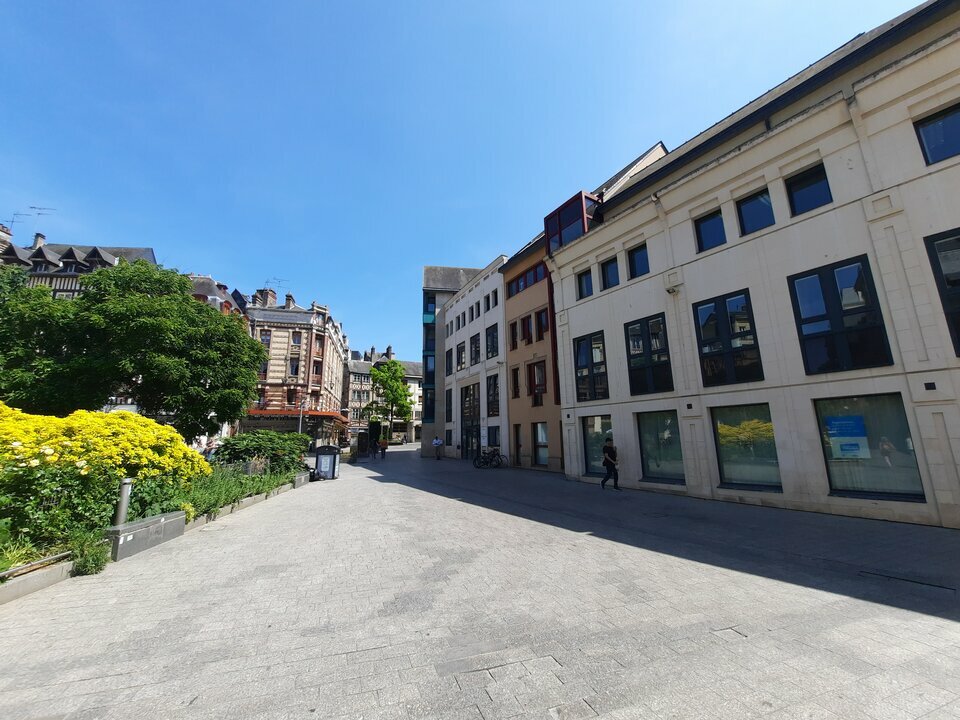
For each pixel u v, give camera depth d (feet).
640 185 52.95
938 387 26.86
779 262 35.40
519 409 80.59
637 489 45.75
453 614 13.80
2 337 49.21
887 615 13.61
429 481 57.98
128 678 10.00
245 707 8.87
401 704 8.99
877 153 30.45
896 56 33.71
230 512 32.96
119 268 56.65
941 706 8.79
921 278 28.04
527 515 31.71
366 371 277.85
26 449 18.90
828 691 9.37
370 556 20.68
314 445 146.51
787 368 34.19
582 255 55.21
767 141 36.22
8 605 14.42
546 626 12.88
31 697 9.14
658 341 44.93
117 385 52.90
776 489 34.60
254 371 67.82
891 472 29.09
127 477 22.49
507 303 86.33
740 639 11.96
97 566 18.03
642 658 10.89
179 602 14.87
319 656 11.10
